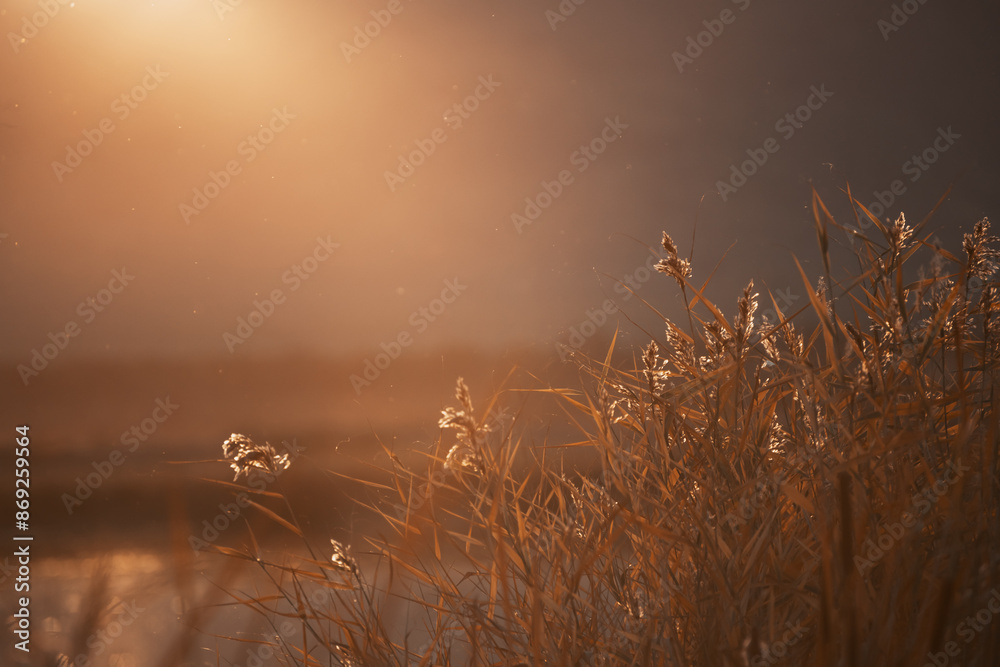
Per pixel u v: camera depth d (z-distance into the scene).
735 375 7.08
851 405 6.94
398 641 7.14
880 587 6.71
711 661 6.68
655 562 7.00
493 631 6.95
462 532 7.15
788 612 6.82
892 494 6.82
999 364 6.97
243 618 7.13
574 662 6.80
